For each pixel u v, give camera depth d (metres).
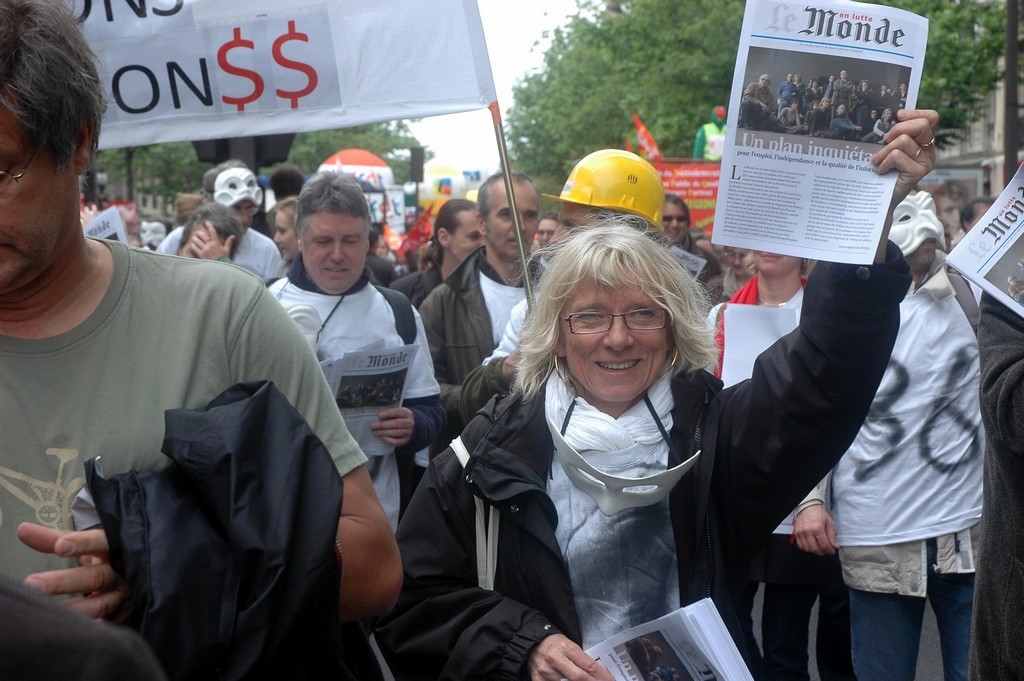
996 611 2.55
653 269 2.52
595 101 33.09
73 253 1.92
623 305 2.51
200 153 9.08
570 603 2.46
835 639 5.03
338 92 3.92
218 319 1.99
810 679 5.47
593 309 2.51
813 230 2.39
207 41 3.91
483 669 2.43
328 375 4.06
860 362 2.37
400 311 4.49
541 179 42.41
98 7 3.88
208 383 1.96
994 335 2.55
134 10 3.89
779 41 2.40
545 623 2.43
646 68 28.55
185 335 1.96
